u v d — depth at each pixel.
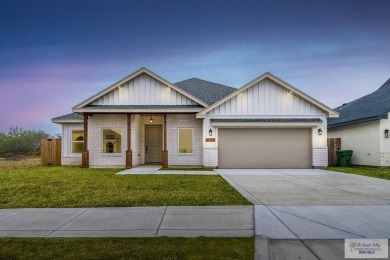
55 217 5.50
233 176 11.86
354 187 9.02
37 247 3.84
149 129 18.20
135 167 15.95
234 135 15.77
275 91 15.83
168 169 14.85
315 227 4.83
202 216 5.54
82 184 9.55
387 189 8.63
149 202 6.82
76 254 3.58
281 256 3.66
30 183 9.80
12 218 5.43
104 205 6.52
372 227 4.84
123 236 4.38
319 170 14.57
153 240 4.16
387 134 15.98
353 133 18.75
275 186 9.21
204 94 19.20
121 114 16.58
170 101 16.62
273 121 15.30
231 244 3.99
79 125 17.84
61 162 17.73
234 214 5.68
